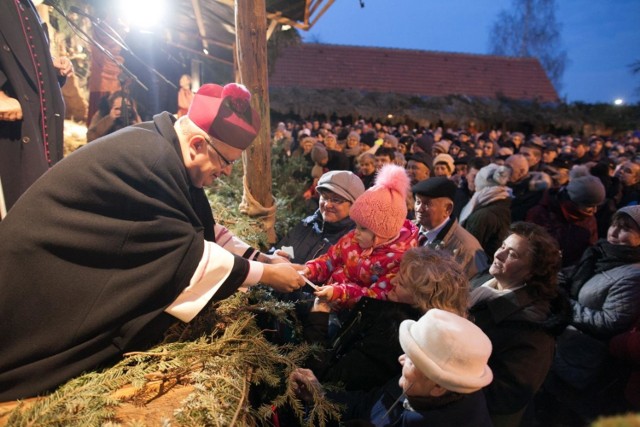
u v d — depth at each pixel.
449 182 3.06
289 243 3.08
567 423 2.90
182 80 6.35
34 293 1.62
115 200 1.66
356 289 2.14
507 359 2.05
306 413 1.92
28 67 2.17
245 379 1.69
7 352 1.62
